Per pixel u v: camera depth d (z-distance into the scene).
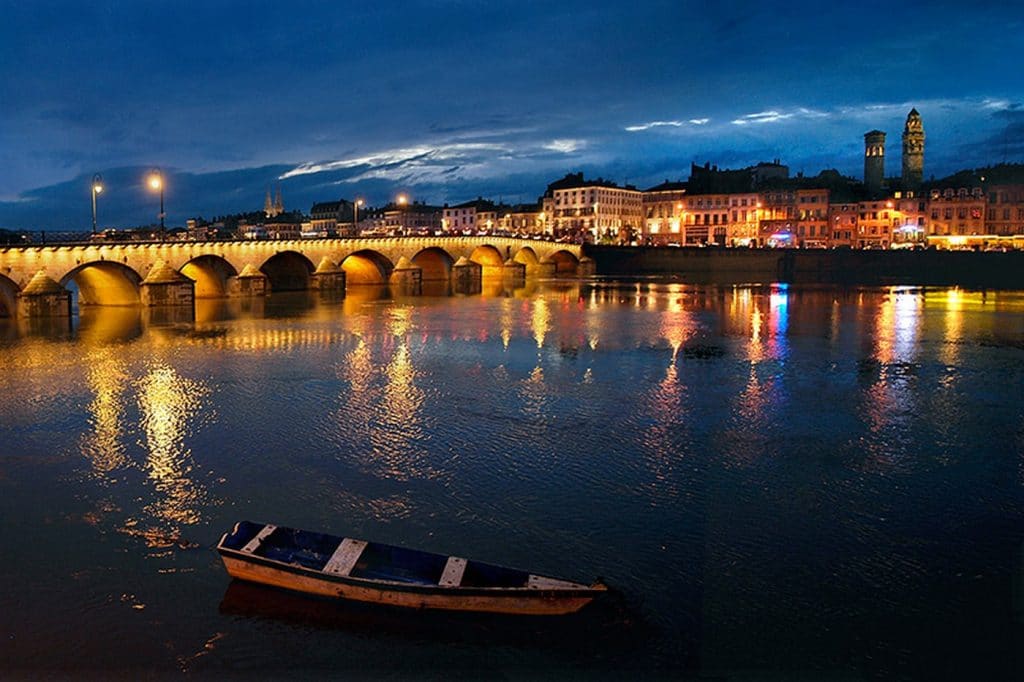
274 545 21.16
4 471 30.55
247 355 58.69
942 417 39.53
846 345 64.06
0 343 65.12
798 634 18.91
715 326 76.94
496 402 42.56
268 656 17.95
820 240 189.12
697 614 19.69
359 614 19.44
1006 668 17.66
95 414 39.78
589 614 19.11
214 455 32.62
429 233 147.50
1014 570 22.17
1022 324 78.06
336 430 36.56
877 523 25.59
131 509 26.55
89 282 100.56
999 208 170.88
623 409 41.03
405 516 25.95
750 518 25.86
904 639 18.78
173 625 19.17
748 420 38.78
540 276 163.62
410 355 58.81
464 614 19.00
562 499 27.52
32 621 19.42
